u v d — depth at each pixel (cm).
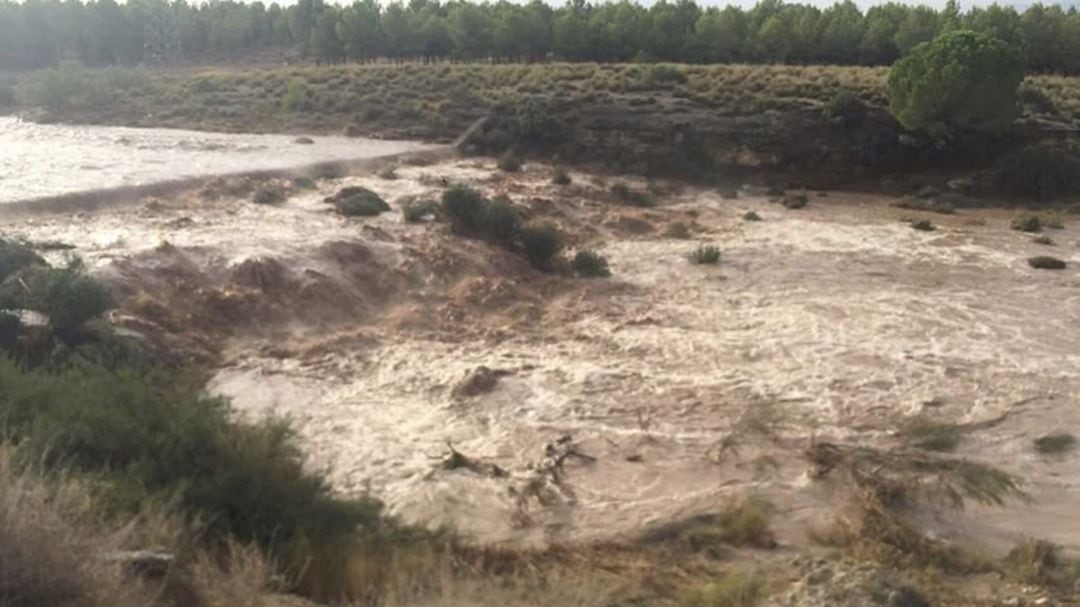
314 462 1784
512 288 2933
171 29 9375
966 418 2095
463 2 8894
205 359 2225
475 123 5619
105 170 3853
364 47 8081
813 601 1157
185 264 2589
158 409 1262
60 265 2353
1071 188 4909
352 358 2358
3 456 932
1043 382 2338
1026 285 3259
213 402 1352
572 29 7500
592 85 5944
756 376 2336
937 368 2417
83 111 6188
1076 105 5622
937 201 4747
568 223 3900
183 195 3519
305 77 6512
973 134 5275
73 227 2875
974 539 1523
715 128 5438
